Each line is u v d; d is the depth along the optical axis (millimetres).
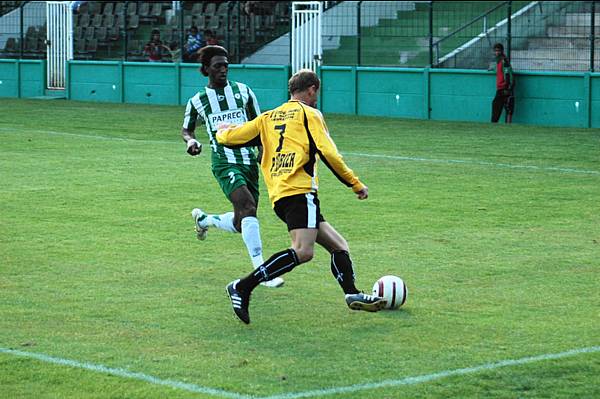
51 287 20625
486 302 19500
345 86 66812
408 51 69625
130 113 65688
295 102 18188
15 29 88312
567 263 22875
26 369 15445
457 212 29500
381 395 14336
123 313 18688
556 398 14289
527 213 29344
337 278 18250
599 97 57000
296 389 14570
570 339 17031
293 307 19172
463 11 70250
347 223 27719
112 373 15281
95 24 87500
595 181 35906
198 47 75562
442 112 62812
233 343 16859
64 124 57750
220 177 21469
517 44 65062
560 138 50938
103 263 22859
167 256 23625
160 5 87562
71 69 79500
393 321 18172
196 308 19094
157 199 31812
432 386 14711
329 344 16797
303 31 68688
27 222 27781
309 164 17953
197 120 22125
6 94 83375
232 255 23812
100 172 37938
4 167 39125
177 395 14328
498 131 54750
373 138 51219
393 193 33094
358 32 67125
